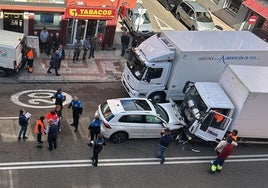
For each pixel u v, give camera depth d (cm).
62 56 2286
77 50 2394
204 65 2059
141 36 2744
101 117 1784
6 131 1772
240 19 3419
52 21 2508
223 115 1781
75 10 2439
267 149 1981
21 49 2186
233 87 1844
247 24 3388
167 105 1972
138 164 1730
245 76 1836
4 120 1838
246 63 2148
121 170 1681
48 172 1603
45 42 2412
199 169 1770
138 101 1870
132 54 2131
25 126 1695
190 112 1875
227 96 1859
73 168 1645
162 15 3378
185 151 1862
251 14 3334
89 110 2028
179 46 2016
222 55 2059
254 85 1770
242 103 1758
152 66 1998
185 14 3234
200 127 1802
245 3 3284
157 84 2077
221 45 2112
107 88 2261
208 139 1833
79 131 1864
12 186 1509
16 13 2392
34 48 2350
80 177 1608
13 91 2077
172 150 1853
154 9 3459
